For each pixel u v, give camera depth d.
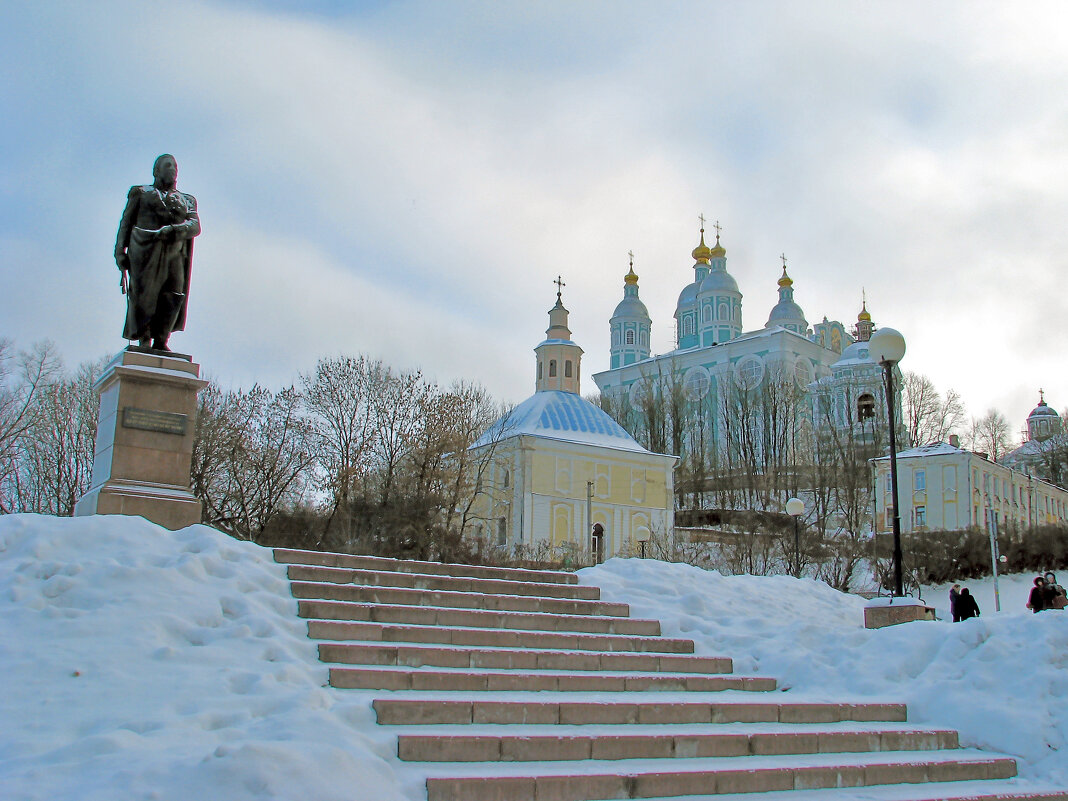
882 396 77.81
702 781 7.77
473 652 9.74
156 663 8.05
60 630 8.32
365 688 8.56
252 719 7.16
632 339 102.69
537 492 55.62
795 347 87.75
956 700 10.91
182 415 14.01
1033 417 101.50
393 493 43.16
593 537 56.91
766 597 15.97
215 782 5.80
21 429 40.81
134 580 9.40
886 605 14.70
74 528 10.20
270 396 45.00
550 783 7.10
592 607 12.88
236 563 10.60
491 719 8.23
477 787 6.81
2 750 6.29
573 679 9.80
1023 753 10.05
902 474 64.25
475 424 50.06
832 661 12.42
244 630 8.94
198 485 40.84
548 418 59.25
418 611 10.71
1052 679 10.88
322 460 44.38
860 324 95.50
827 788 8.39
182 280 14.61
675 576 15.72
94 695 7.30
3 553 9.67
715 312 95.44
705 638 12.75
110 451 13.60
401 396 45.75
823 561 49.09
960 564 50.47
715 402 86.75
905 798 8.26
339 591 10.77
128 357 13.88
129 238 14.51
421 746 7.25
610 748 8.03
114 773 5.84
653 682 10.41
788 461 75.00
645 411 79.44
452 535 42.88
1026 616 12.13
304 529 42.91
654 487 59.72
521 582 13.45
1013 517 67.00
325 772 6.18
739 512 62.78
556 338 63.59
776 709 9.89
